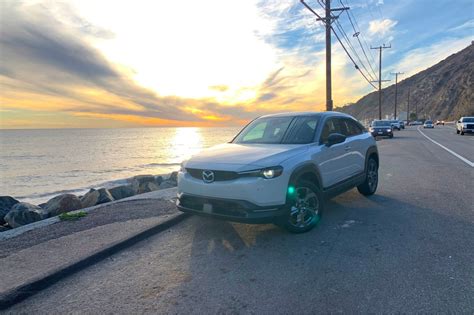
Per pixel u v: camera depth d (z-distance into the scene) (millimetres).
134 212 6211
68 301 3297
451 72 146875
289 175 4527
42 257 4234
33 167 53000
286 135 5688
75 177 39125
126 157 66438
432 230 4984
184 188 4809
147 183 12875
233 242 4723
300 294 3242
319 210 5109
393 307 2967
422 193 7512
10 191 30625
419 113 143125
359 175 6668
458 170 10695
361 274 3613
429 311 2889
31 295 3449
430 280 3432
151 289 3463
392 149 19109
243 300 3172
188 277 3701
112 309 3113
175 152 79562
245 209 4262
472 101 99562
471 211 5961
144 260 4227
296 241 4652
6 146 139125
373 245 4438
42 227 5516
